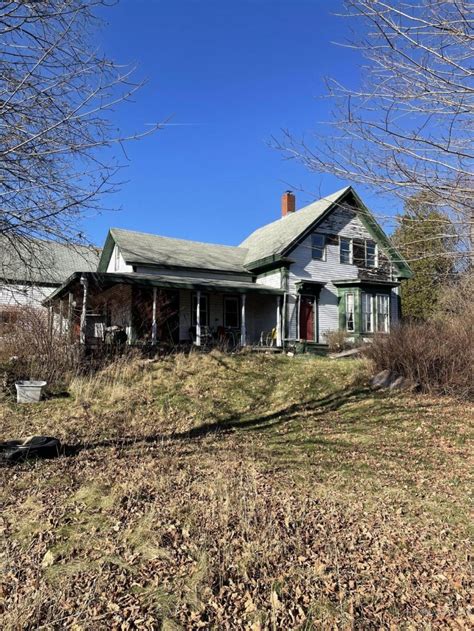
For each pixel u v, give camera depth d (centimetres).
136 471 667
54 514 524
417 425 995
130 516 514
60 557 432
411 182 356
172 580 395
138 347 1574
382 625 349
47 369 1283
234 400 1205
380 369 1354
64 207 521
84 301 1527
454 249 375
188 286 1814
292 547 455
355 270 2273
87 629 330
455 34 315
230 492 575
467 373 1198
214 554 434
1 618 338
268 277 2203
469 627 349
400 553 460
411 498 616
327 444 875
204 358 1536
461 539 497
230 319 2209
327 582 397
